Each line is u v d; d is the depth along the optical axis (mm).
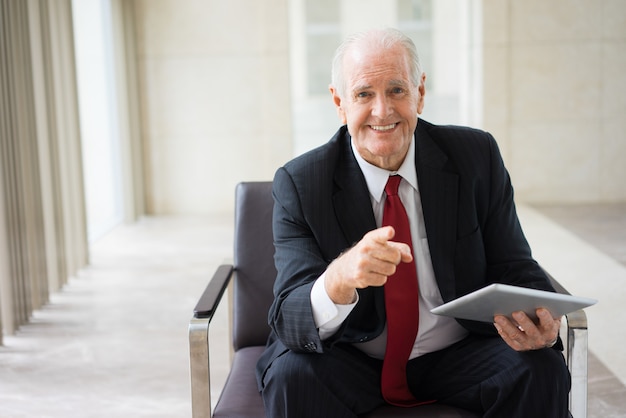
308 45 9414
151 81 8055
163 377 3779
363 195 2240
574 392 2107
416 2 9250
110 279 5617
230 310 2938
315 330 2002
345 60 2186
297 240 2227
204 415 2137
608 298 4797
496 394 2068
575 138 8039
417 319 2195
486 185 2309
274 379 2061
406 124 2166
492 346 2172
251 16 7957
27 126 4750
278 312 2084
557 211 7715
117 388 3654
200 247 6594
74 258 5660
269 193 2682
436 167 2268
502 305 1893
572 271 5441
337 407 2045
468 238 2252
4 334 4453
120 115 7590
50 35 5258
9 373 3867
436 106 9375
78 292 5301
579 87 7961
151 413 3361
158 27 7969
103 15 7516
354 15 9320
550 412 2025
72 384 3711
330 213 2238
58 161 5344
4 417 3344
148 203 8250
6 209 4406
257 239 2650
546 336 1998
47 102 5195
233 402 2207
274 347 2305
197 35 7980
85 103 7645
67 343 4289
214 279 2459
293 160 2352
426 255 2256
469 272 2248
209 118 8109
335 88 2275
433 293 2254
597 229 6836
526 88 7961
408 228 2223
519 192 8141
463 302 1858
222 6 7945
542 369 2018
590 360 3807
